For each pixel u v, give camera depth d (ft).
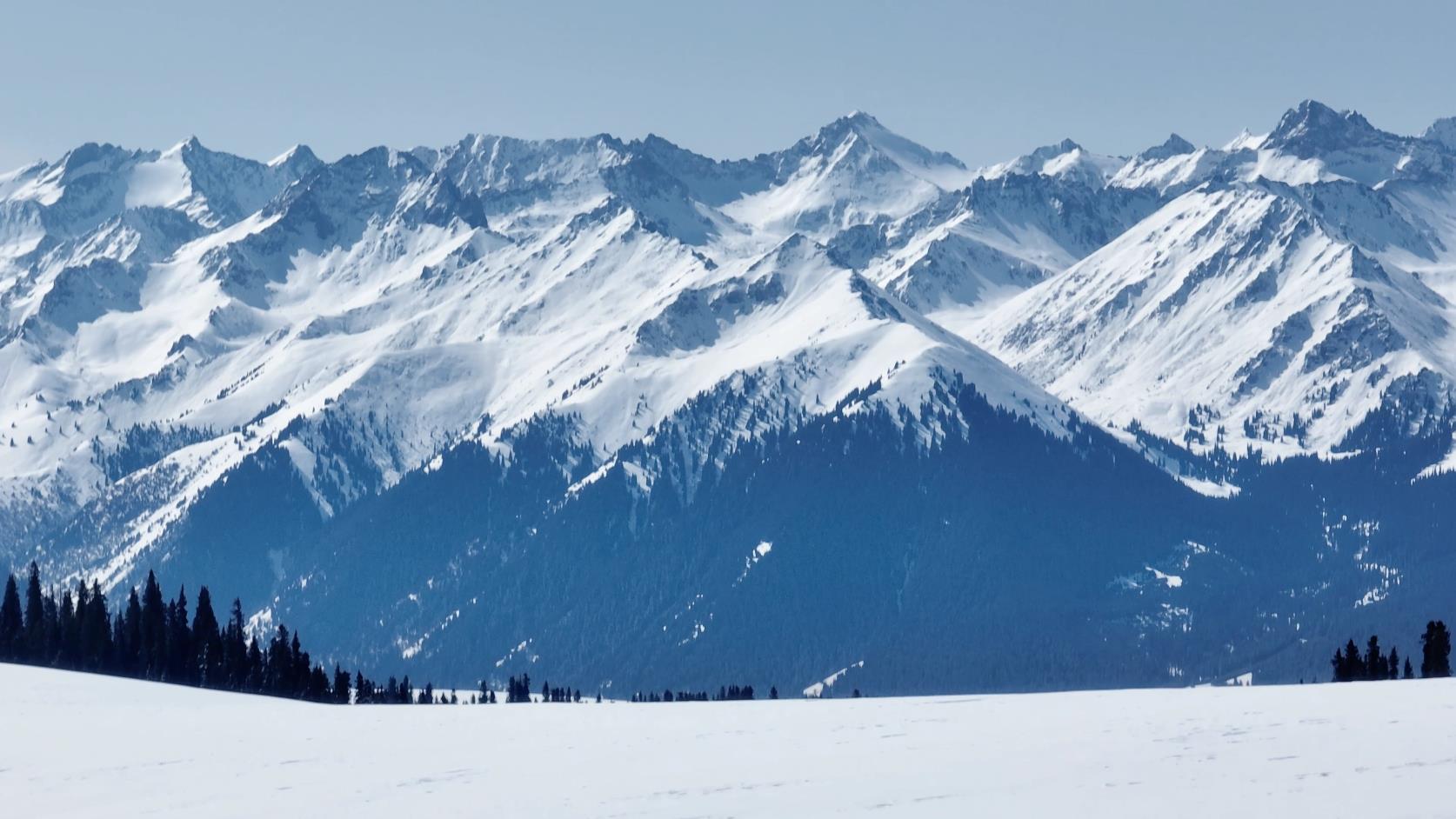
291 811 350.23
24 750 464.65
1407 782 311.68
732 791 343.05
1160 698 482.69
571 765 393.29
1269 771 328.49
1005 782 335.06
